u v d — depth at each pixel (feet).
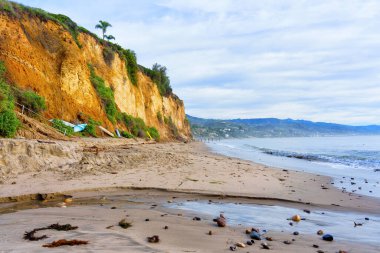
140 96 167.12
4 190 30.25
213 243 17.92
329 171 63.98
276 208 29.14
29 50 80.02
